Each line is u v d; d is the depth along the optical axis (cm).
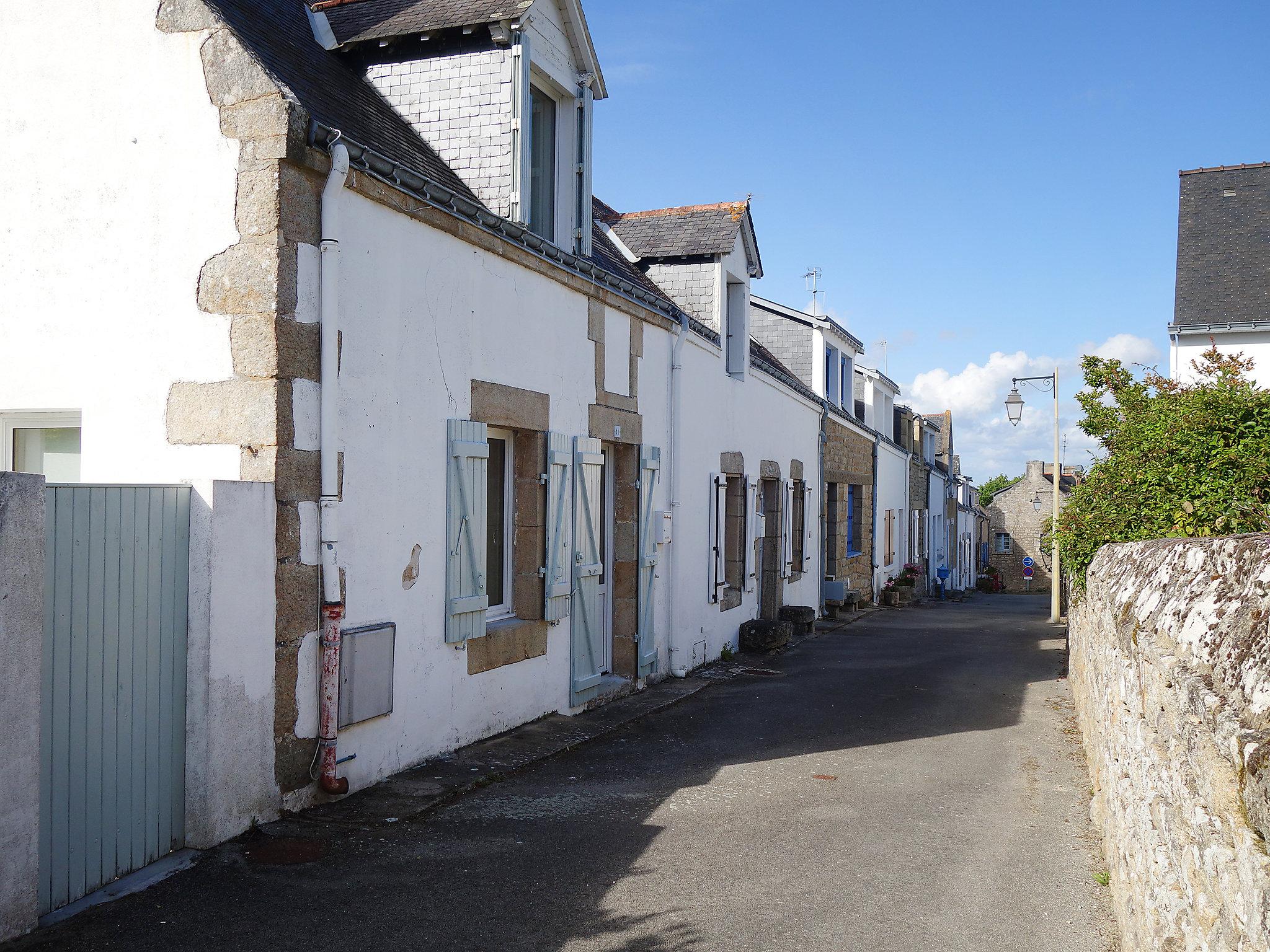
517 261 779
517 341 786
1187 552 361
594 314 928
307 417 551
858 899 476
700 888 484
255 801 519
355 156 570
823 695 1069
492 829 560
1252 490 800
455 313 699
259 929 411
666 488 1124
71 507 424
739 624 1426
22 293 587
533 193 896
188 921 414
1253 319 1497
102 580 439
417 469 657
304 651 551
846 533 2138
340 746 588
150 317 559
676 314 1115
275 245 532
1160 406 975
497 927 429
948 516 3800
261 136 535
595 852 530
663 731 859
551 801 624
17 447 630
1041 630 1836
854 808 633
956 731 894
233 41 543
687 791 662
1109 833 503
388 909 440
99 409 569
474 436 716
